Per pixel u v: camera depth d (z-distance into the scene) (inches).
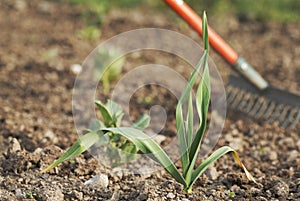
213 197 146.2
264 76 262.7
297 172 166.7
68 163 161.3
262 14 353.1
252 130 204.2
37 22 322.0
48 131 192.2
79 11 342.0
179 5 179.2
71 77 250.1
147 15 344.8
